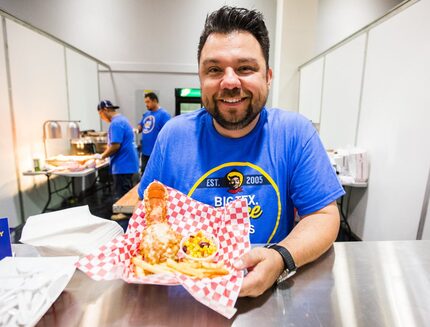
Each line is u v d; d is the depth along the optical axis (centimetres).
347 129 275
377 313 47
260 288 50
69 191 379
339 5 488
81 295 52
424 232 169
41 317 44
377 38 221
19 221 263
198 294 45
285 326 45
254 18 67
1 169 241
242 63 66
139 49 493
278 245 60
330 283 56
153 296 52
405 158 187
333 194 76
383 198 212
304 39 427
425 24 169
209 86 69
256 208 81
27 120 279
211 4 484
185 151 85
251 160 82
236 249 60
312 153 81
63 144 353
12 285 47
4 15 244
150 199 68
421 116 172
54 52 334
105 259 52
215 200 82
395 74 198
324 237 65
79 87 407
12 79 255
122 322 46
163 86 507
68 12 472
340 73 292
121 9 480
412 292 53
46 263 54
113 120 326
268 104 511
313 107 375
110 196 412
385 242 74
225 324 45
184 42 494
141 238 61
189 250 60
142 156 418
